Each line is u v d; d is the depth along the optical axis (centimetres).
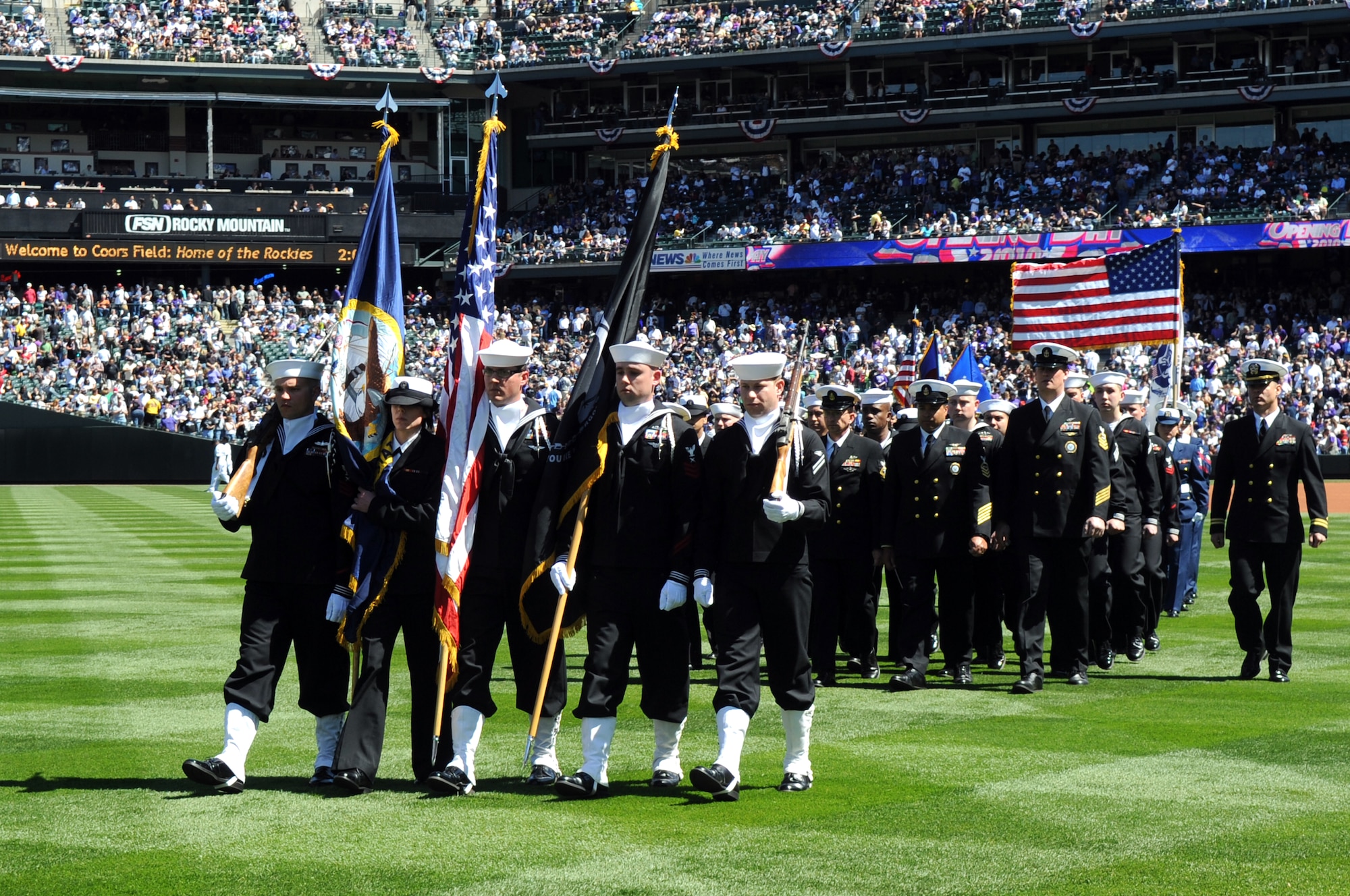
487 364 766
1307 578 1833
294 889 572
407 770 804
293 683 1077
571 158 6359
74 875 590
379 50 6147
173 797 726
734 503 741
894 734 902
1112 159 5362
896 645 1257
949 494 1112
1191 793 732
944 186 5509
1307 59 5134
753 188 5888
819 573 1127
